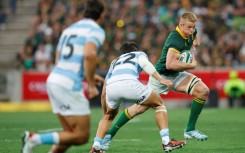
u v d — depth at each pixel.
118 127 28.28
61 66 20.77
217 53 71.31
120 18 76.81
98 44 20.45
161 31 73.50
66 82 20.45
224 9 78.62
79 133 20.70
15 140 33.50
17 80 70.19
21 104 68.62
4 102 71.75
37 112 62.06
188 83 29.44
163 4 79.56
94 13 21.12
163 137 25.88
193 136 29.50
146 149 29.62
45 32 78.25
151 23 75.81
